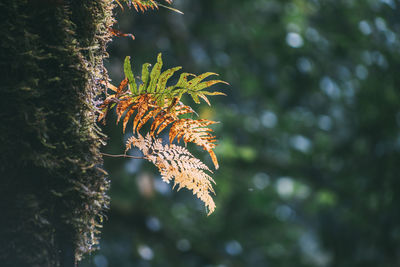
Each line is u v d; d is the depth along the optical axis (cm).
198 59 852
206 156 829
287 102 915
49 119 152
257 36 865
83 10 162
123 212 848
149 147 173
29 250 146
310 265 1079
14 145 145
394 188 866
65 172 153
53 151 151
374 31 868
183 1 848
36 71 149
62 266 152
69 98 155
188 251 897
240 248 961
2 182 144
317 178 980
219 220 944
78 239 156
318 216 1138
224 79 888
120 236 892
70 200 154
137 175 825
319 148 1000
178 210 927
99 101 171
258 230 988
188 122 175
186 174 173
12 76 147
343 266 955
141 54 769
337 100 942
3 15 146
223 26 873
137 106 173
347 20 868
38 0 151
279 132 1000
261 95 941
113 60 711
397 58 866
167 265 895
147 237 875
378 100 876
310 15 887
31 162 148
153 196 859
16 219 145
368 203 900
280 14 852
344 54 855
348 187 921
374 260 917
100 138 163
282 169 990
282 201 1046
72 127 155
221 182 880
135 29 770
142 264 872
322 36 859
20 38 147
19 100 146
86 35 163
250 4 871
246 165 948
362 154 901
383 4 872
